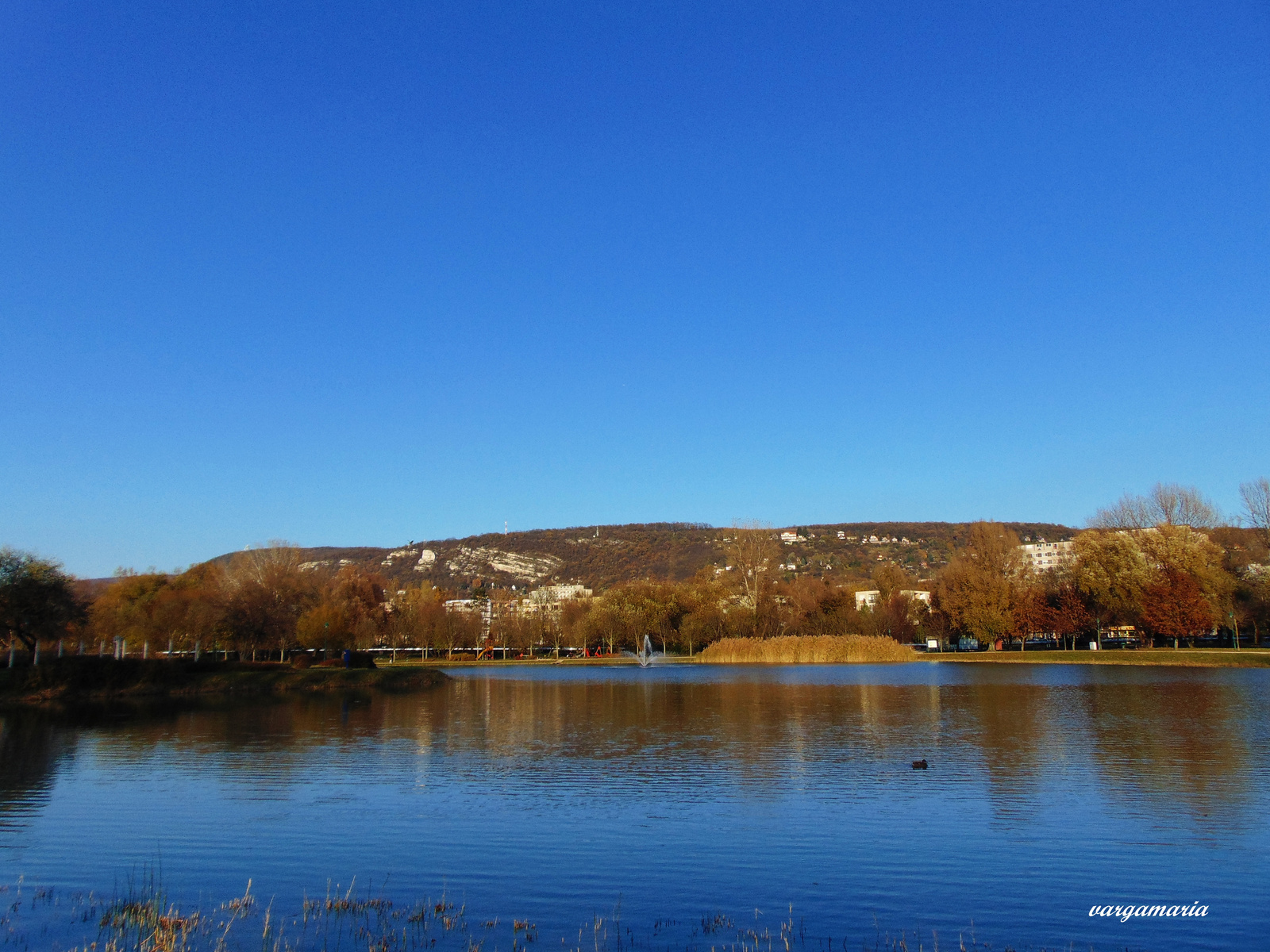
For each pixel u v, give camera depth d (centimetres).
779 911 1211
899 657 8050
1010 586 8800
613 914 1204
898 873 1362
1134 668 6419
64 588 5462
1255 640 8025
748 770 2248
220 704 4325
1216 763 2220
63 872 1406
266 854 1502
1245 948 1062
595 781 2111
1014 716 3325
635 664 9081
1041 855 1441
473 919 1188
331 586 10012
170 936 1102
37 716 3812
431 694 4938
